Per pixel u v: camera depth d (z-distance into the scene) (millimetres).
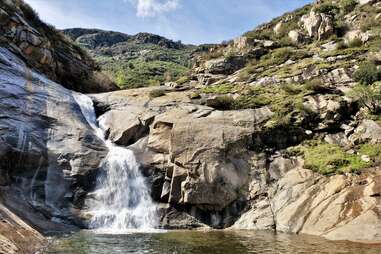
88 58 43781
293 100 27359
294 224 19391
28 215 18766
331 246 14883
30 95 25078
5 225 13172
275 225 20125
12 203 18922
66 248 14031
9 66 26344
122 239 16531
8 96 23500
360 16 41281
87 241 15719
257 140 24203
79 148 23375
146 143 25125
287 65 36062
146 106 28281
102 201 21859
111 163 23266
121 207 22297
